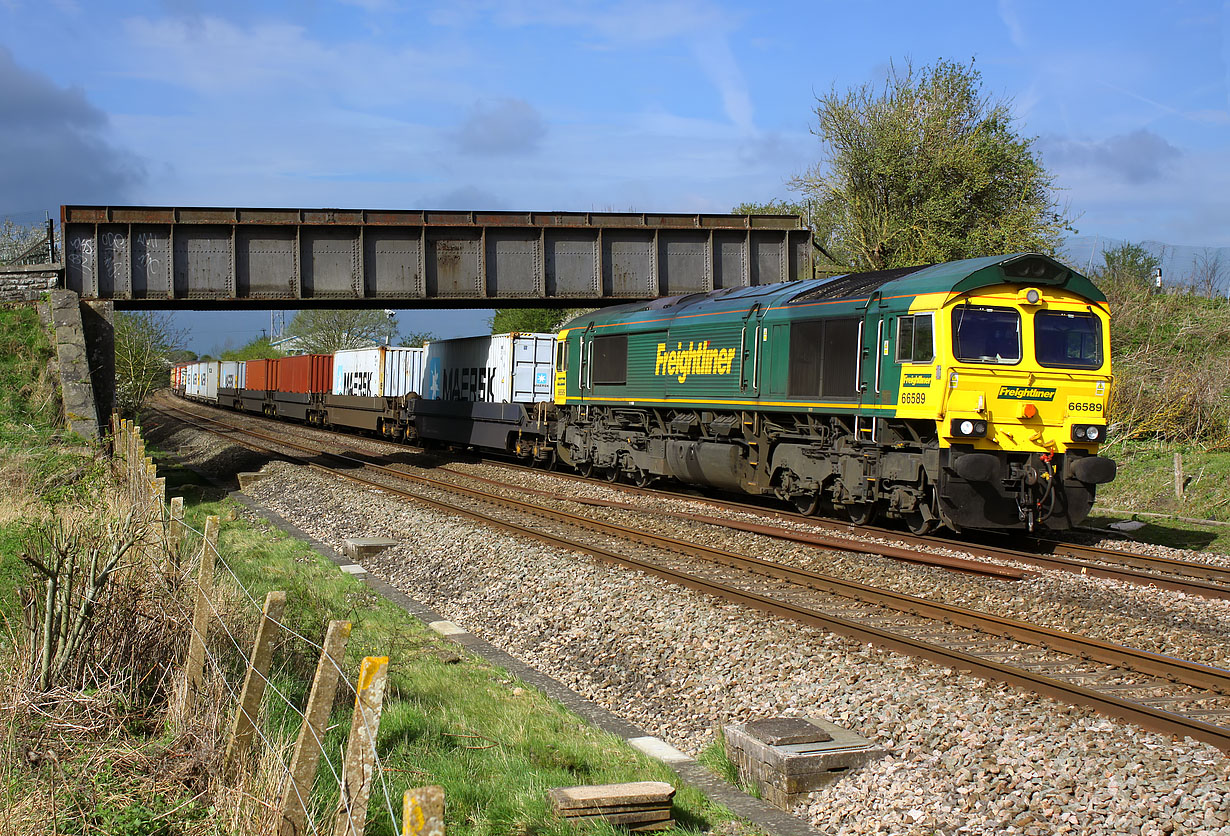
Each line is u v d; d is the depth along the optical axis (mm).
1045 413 14500
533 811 5852
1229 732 6633
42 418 23312
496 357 30594
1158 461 22984
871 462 15562
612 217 26938
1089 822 5746
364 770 4059
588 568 13055
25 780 5609
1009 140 37281
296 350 91625
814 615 10055
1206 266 31750
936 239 36312
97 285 24844
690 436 21172
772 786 6672
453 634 11047
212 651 7273
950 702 7672
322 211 25625
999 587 11797
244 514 19656
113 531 8664
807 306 17031
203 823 5227
